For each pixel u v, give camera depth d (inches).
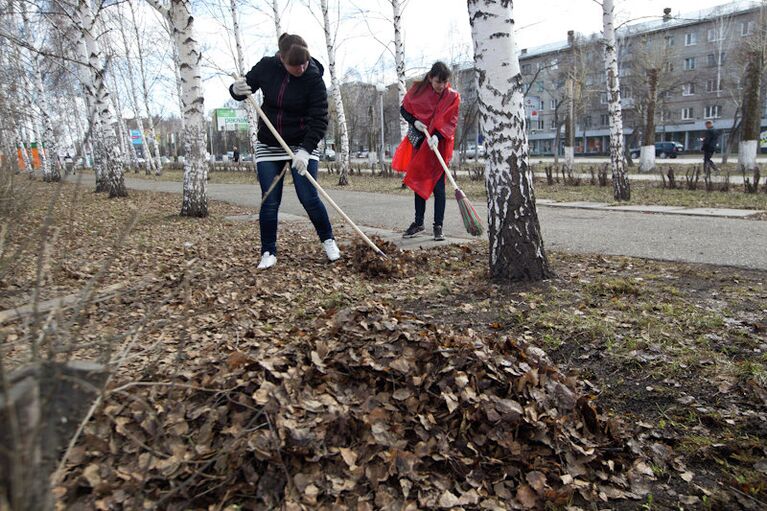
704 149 777.6
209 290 174.4
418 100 247.9
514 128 167.5
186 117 396.2
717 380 106.2
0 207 155.9
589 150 2561.5
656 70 936.3
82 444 74.7
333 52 770.2
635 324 132.3
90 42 562.3
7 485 43.6
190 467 75.2
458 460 83.0
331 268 204.4
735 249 218.8
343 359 97.7
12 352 79.9
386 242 219.5
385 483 78.8
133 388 89.8
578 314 140.3
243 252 244.2
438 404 91.1
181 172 1441.9
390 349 100.6
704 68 2050.9
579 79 1254.3
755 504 78.1
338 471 79.0
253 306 156.7
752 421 94.7
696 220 318.0
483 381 94.8
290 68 191.3
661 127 2308.1
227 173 1306.6
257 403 82.7
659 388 106.6
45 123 822.5
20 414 46.4
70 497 65.5
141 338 127.6
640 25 1790.1
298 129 203.2
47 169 834.2
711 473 86.2
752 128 777.6
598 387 110.0
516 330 134.1
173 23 381.7
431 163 254.7
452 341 103.4
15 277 158.2
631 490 83.7
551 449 87.2
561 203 441.4
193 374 95.4
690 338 124.0
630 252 222.7
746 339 120.0
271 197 205.9
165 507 70.1
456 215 380.8
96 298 107.8
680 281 171.5
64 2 512.4
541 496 79.7
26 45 252.5
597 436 93.7
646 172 865.5
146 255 242.2
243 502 73.2
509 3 164.1
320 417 84.3
